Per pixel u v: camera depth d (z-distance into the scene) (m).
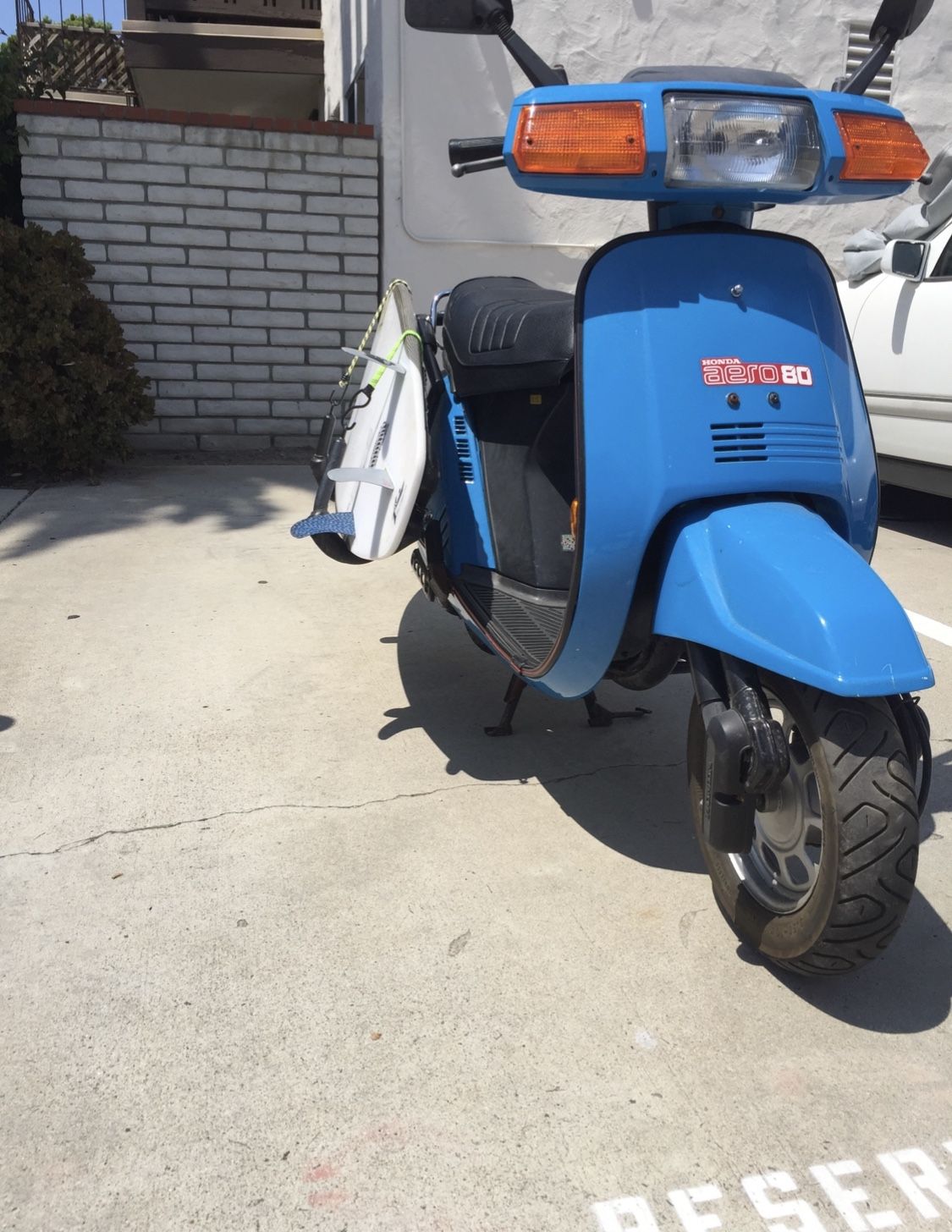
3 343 6.25
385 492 2.97
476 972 2.18
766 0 7.84
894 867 1.85
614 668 2.68
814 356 2.31
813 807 2.06
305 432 8.08
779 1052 1.97
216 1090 1.86
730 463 2.19
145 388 6.91
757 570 1.99
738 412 2.21
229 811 2.81
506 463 3.15
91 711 3.40
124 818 2.76
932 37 8.24
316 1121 1.79
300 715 3.42
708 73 2.37
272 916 2.35
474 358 3.05
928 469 5.65
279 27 10.34
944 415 5.36
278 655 3.92
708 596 2.08
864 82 2.56
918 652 1.84
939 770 3.08
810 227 8.42
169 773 3.01
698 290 2.27
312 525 3.18
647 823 2.80
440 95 7.55
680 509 2.25
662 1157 1.73
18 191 7.65
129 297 7.55
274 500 6.39
